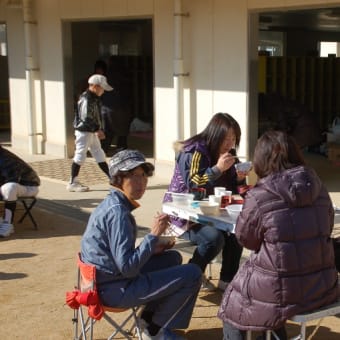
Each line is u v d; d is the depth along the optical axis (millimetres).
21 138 12242
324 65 13250
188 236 4500
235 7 8383
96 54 14594
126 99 11844
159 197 8273
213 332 4246
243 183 4816
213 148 4562
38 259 5781
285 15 12898
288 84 12625
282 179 3215
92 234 3533
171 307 3754
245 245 3311
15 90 12172
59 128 11328
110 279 3551
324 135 11805
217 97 8766
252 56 8375
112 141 13180
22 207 7730
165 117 9453
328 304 3283
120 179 3551
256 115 8555
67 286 5109
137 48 17359
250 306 3277
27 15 11172
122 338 4152
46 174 9883
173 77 9180
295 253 3160
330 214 3320
